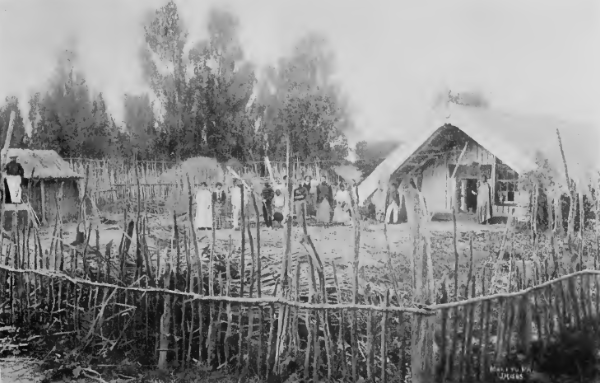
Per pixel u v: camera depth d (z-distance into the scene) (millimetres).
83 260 4645
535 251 4184
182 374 3893
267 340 4031
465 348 3625
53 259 5176
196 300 3969
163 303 4266
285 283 3842
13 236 5027
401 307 3549
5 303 4941
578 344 3629
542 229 4832
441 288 4090
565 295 3828
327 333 3670
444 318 3518
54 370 4062
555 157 5492
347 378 3625
